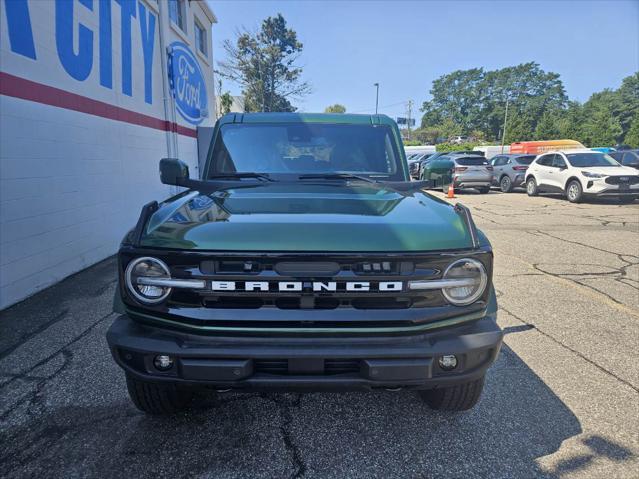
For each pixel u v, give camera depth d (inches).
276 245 79.4
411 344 81.0
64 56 227.6
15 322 167.5
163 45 373.7
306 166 136.0
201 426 105.3
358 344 80.5
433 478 89.1
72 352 142.7
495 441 100.4
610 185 522.6
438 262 81.5
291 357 78.2
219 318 79.8
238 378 78.7
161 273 81.1
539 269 247.4
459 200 604.1
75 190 237.3
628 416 109.7
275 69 1878.7
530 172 647.8
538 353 143.9
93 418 108.2
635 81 3740.2
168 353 79.4
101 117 267.9
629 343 151.7
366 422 107.3
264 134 140.1
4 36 184.5
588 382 126.0
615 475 89.6
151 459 93.8
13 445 98.3
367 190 118.0
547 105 4372.5
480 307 85.0
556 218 435.8
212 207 97.6
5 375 128.5
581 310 183.0
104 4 272.5
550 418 108.9
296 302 80.7
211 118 585.0
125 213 303.3
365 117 146.5
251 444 99.0
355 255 78.8
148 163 346.9
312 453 96.3
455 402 104.0
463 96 4680.1
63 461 93.0
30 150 199.8
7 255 184.2
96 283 218.1
